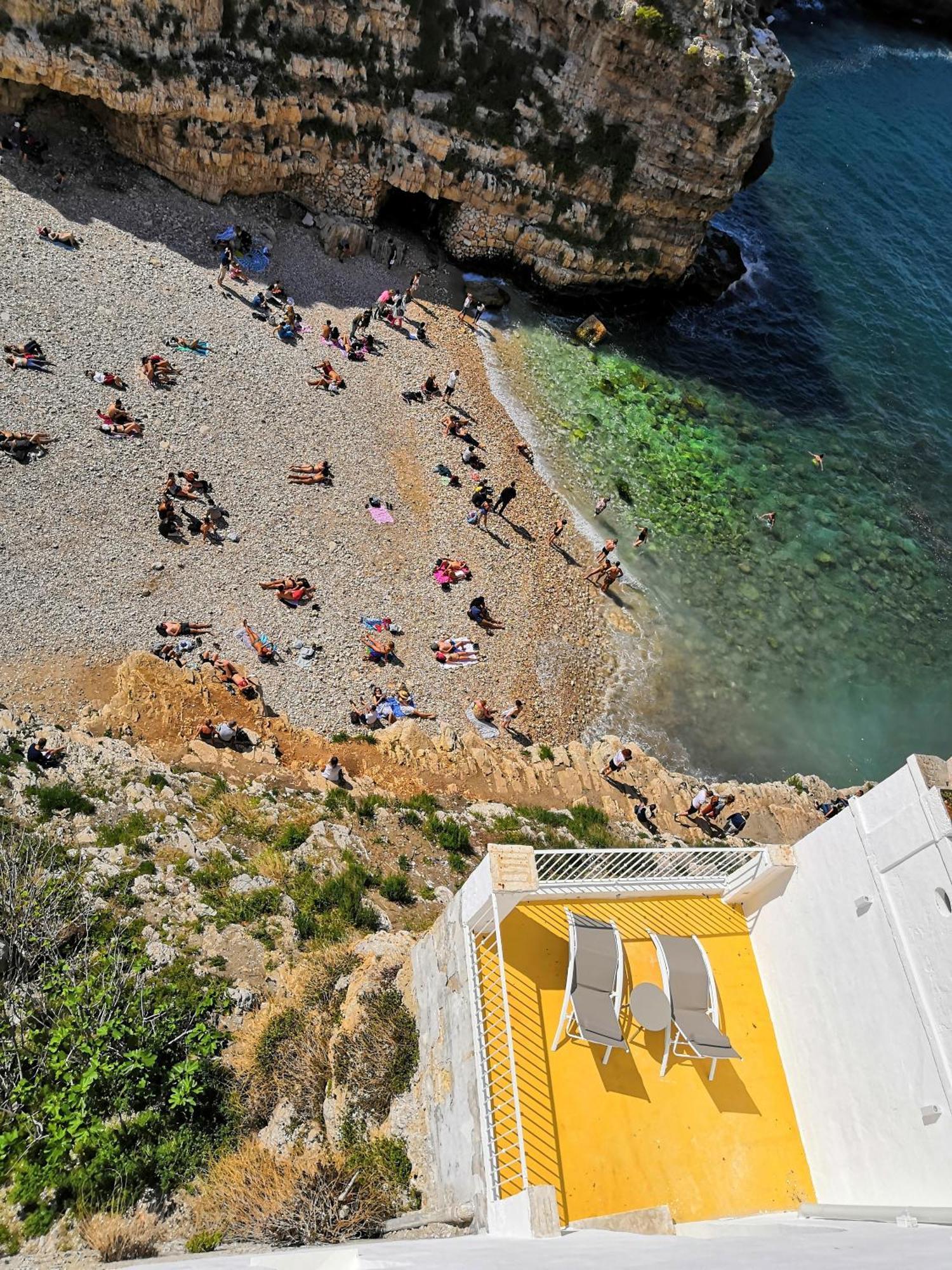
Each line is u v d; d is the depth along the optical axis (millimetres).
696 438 46312
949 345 56312
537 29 42688
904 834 12305
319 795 25531
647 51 42938
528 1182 12180
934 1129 11422
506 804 28234
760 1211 12852
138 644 28531
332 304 42750
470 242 47594
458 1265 9641
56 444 31625
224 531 32438
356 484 36188
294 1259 11719
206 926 19359
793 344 53469
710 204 49000
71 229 38094
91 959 17688
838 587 41750
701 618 38625
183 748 26016
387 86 42594
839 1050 13062
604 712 34219
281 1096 16234
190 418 34688
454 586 35062
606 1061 13430
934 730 37500
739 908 15367
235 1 38594
